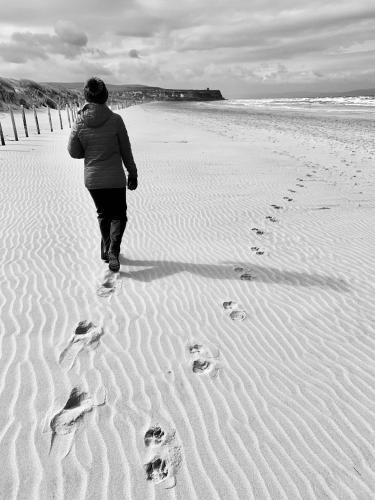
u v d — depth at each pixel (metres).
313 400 3.26
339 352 3.91
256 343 4.01
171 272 5.46
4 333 3.91
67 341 3.84
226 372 3.55
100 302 4.59
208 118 45.69
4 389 3.18
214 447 2.77
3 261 5.61
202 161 14.76
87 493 2.39
